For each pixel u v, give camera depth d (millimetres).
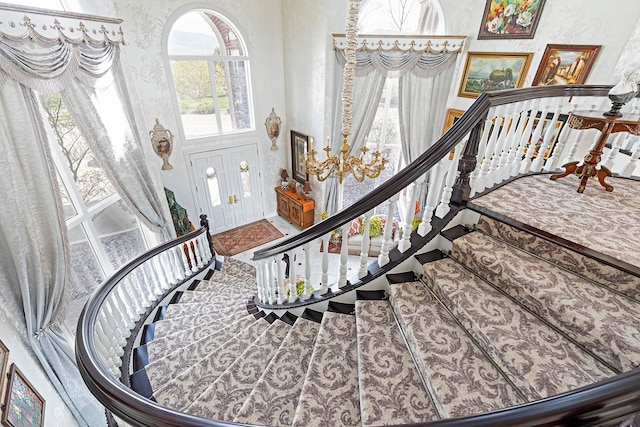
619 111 1951
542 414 600
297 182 6391
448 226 2010
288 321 2271
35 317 2398
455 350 1433
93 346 1604
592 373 1184
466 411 1188
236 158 5715
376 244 5047
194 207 5551
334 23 4387
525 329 1388
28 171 2436
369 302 1914
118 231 3908
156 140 4680
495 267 1630
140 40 4094
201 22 4586
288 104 5824
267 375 1721
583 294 1411
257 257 2469
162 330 2832
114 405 1077
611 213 1925
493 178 2303
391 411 1302
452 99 5074
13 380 1850
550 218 1855
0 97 2268
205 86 4961
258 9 4855
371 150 5750
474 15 4449
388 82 5152
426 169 1704
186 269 3918
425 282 1856
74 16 2797
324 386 1534
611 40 3322
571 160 2688
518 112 2195
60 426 2324
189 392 1930
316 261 5180
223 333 2496
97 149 3238
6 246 2242
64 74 2766
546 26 3797
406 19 4820
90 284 3371
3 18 2236
